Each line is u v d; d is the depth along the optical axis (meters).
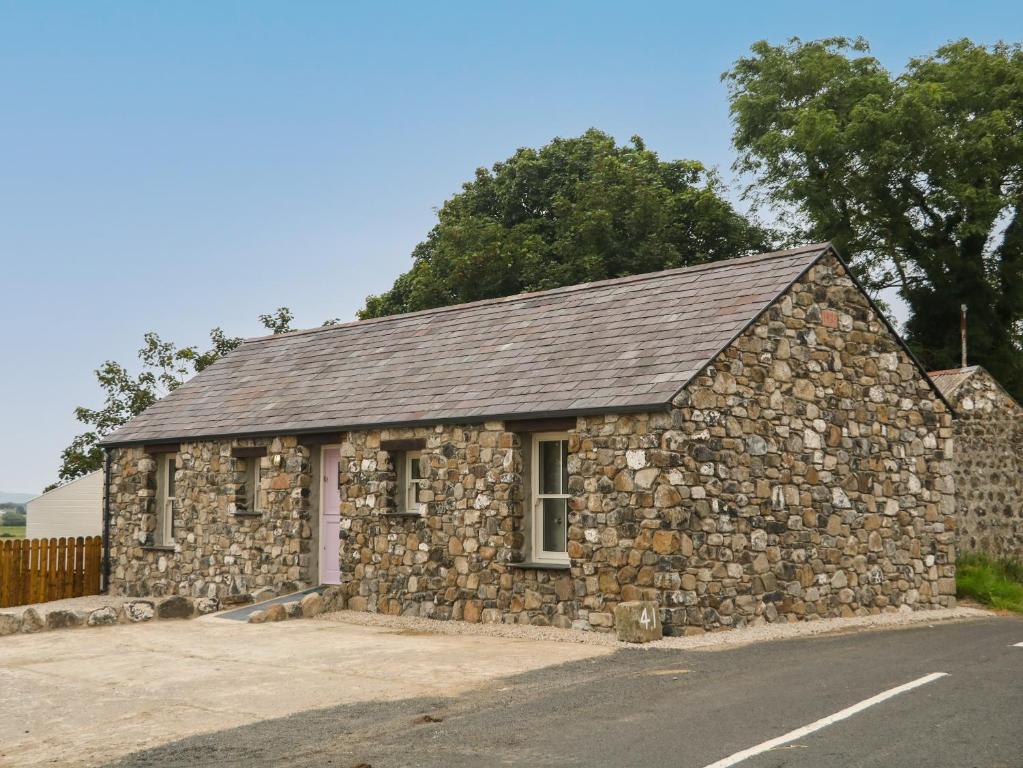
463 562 16.11
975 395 20.78
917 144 30.72
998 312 32.59
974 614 17.17
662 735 8.08
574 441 14.80
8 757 8.39
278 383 21.38
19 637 14.75
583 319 17.70
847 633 14.22
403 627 15.70
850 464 16.45
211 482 20.50
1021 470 21.16
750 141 35.44
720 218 36.00
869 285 34.38
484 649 13.08
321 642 13.96
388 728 8.86
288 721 9.27
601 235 34.62
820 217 32.41
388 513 17.25
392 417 17.23
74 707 10.12
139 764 8.03
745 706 8.96
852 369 16.73
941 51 33.97
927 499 17.72
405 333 21.02
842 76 34.00
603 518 14.37
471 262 35.03
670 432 13.81
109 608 16.11
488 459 15.93
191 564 20.73
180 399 22.97
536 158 40.16
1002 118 29.75
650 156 39.09
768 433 15.17
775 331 15.52
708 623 13.93
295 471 19.00
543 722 8.77
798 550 15.38
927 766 6.96
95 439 35.28
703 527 14.05
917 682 9.71
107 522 22.69
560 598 14.80
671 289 17.31
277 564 19.12
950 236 32.44
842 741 7.64
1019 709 8.51
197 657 12.84
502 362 17.41
